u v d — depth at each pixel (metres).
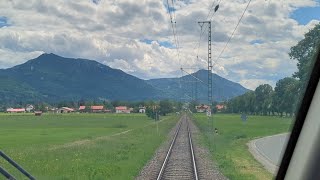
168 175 26.84
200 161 34.38
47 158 38.22
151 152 41.91
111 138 67.00
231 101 183.25
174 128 93.62
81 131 96.81
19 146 56.00
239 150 47.56
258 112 146.38
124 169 28.30
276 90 72.81
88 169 28.03
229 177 25.52
